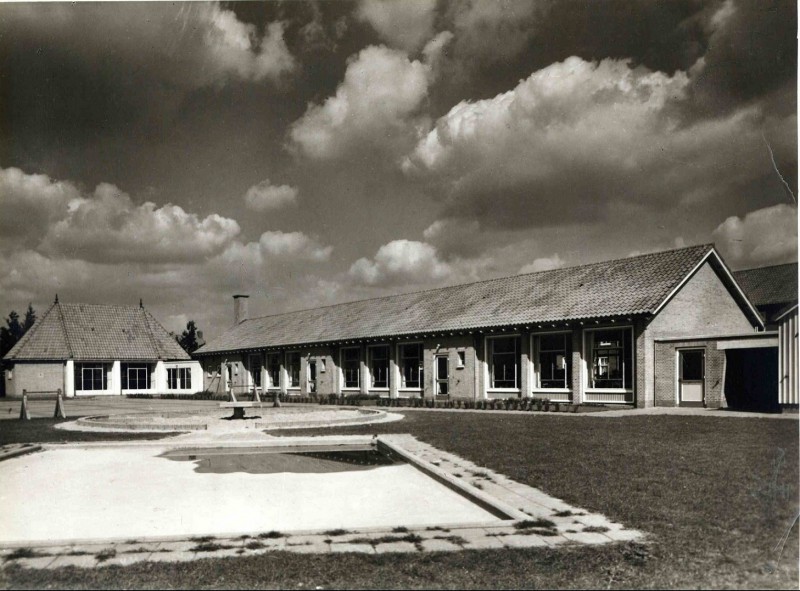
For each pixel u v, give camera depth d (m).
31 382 47.31
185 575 5.59
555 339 27.11
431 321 32.97
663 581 5.38
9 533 7.35
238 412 22.36
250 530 7.30
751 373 22.48
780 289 32.62
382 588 5.30
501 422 18.70
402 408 28.20
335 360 38.59
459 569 5.70
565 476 9.55
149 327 53.72
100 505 8.75
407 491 9.46
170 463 12.52
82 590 5.30
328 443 15.29
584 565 5.77
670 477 9.21
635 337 23.80
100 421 20.39
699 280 25.34
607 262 29.06
